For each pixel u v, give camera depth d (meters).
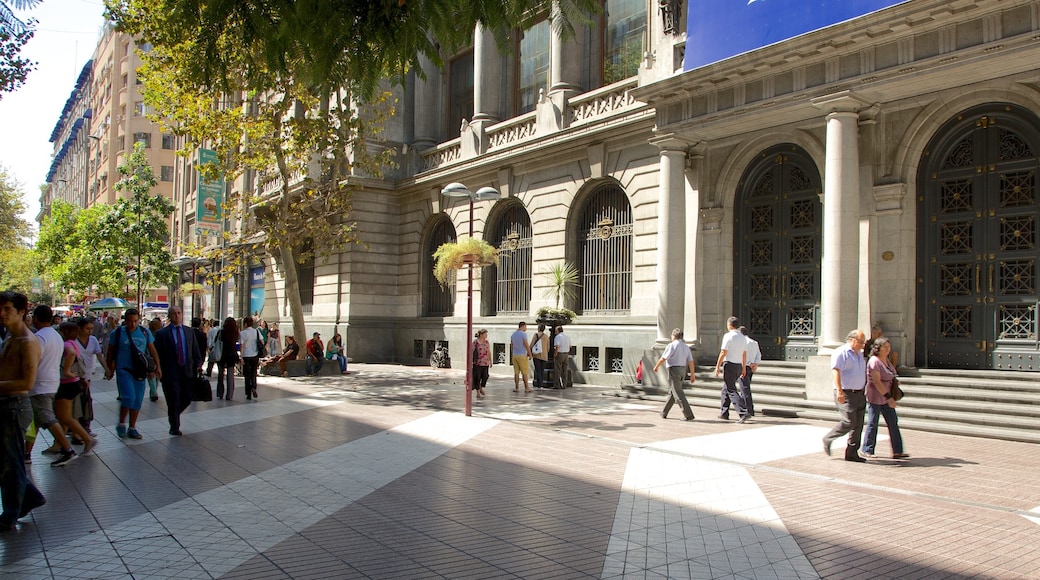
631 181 20.31
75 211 46.22
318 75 5.70
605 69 22.78
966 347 13.59
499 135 25.66
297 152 21.72
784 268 16.61
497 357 25.06
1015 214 13.10
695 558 5.30
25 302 6.12
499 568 5.03
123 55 76.94
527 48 25.98
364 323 29.91
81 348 9.92
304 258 23.42
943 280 13.98
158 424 12.18
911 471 8.51
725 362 12.87
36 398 8.06
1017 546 5.67
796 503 7.00
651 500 7.07
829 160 14.05
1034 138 12.87
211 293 45.47
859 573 5.00
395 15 5.61
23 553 5.27
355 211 29.83
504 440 10.60
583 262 22.31
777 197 16.84
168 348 10.91
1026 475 8.30
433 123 30.30
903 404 12.56
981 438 10.93
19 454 5.95
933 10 12.26
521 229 24.98
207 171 20.97
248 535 5.77
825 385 13.57
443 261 14.17
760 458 9.28
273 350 24.48
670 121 17.39
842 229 13.75
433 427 11.84
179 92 19.25
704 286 17.73
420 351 29.17
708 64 15.89
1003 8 11.76
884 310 14.33
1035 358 12.72
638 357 19.52
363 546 5.50
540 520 6.30
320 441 10.45
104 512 6.48
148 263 38.22
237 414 13.50
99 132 85.00
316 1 5.29
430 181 28.27
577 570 5.01
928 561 5.28
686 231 18.11
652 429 11.80
